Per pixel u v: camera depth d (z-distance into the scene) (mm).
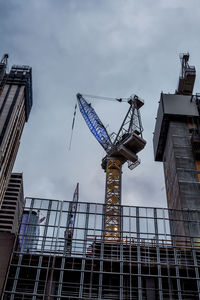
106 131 118875
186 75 103188
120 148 104812
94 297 49062
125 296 49375
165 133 95625
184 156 83312
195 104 94438
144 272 52156
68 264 52531
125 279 51219
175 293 49750
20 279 49406
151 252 54781
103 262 52875
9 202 185250
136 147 107188
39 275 50219
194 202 74188
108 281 51312
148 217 59188
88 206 59938
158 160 104000
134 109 116062
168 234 57000
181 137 87875
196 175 79312
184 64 109875
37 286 48969
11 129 149875
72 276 51500
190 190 76312
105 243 55406
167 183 92125
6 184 151000
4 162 140875
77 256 53219
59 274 51156
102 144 117312
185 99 95938
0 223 173750
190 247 54906
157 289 49625
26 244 53500
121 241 55594
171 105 94000
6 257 50969
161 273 52094
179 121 92062
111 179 106625
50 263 52094
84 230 56625
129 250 54656
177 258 53844
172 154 86000
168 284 50812
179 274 51812
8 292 47750
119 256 53750
